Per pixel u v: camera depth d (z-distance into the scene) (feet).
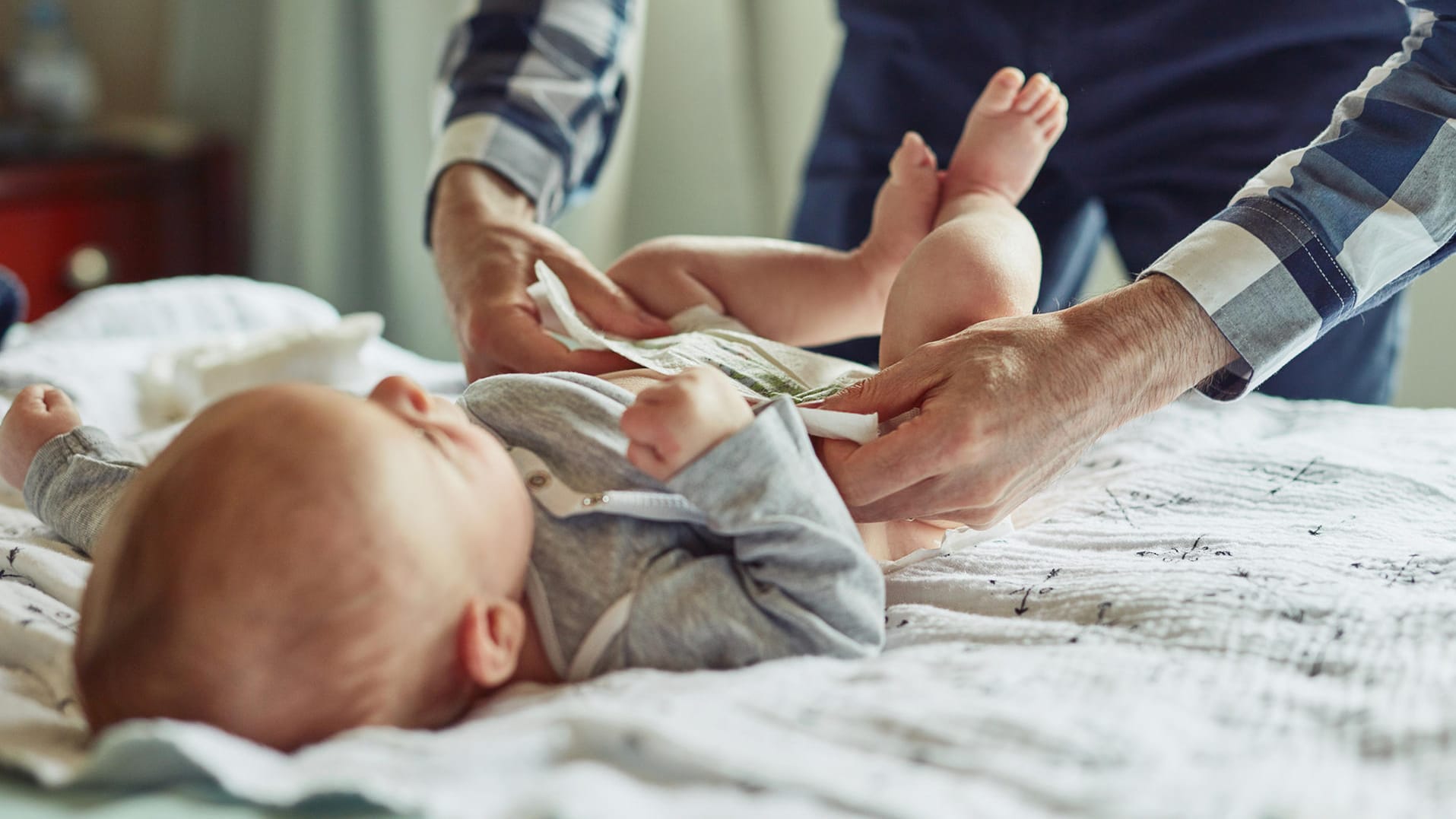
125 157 7.96
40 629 2.25
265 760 1.63
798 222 5.26
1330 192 2.78
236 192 8.66
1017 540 2.91
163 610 1.78
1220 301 2.71
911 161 3.53
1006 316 2.91
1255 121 4.34
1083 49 4.50
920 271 2.97
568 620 2.23
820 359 3.20
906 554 2.90
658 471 2.19
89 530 2.66
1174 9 4.32
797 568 2.23
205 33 8.48
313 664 1.82
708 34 7.38
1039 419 2.47
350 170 7.98
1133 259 4.72
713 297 3.61
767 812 1.50
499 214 4.01
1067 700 1.86
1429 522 2.81
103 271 7.81
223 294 5.07
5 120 8.27
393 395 2.15
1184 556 2.65
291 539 1.81
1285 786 1.61
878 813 1.50
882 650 2.33
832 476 2.47
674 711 1.78
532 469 2.40
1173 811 1.54
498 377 2.68
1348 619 2.19
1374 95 2.90
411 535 1.91
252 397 2.00
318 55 7.71
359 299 8.20
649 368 3.01
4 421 2.96
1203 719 1.85
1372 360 4.41
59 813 1.59
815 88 7.32
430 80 7.67
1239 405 3.94
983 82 4.72
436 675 1.98
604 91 4.74
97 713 1.83
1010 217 3.24
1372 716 1.83
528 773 1.67
